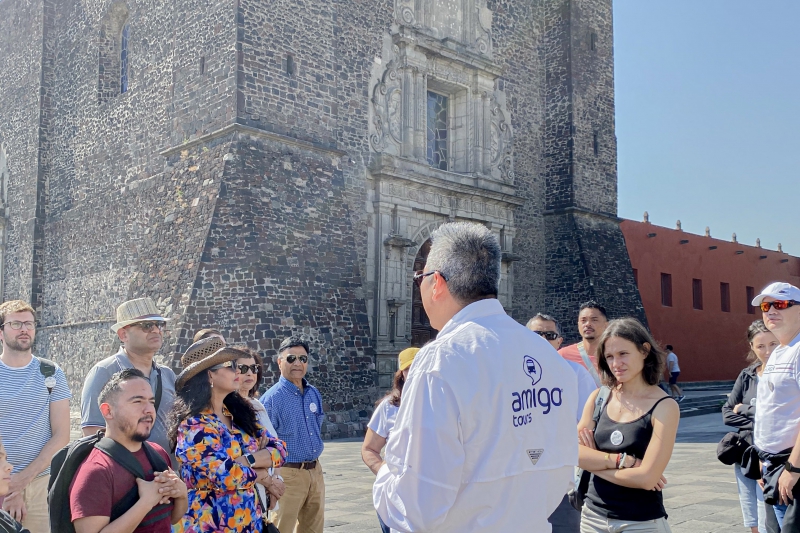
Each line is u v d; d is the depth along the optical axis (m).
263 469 4.22
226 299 14.61
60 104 22.77
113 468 3.37
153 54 18.62
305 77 16.69
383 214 18.30
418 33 19.61
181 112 17.14
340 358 15.77
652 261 26.75
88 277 20.27
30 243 22.62
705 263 29.30
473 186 20.19
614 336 4.09
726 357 29.75
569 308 21.86
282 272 15.15
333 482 9.70
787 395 4.59
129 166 19.11
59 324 21.27
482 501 2.49
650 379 4.08
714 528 7.10
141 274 16.70
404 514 2.43
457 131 21.02
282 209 15.59
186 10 17.45
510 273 21.41
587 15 23.56
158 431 4.44
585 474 4.21
